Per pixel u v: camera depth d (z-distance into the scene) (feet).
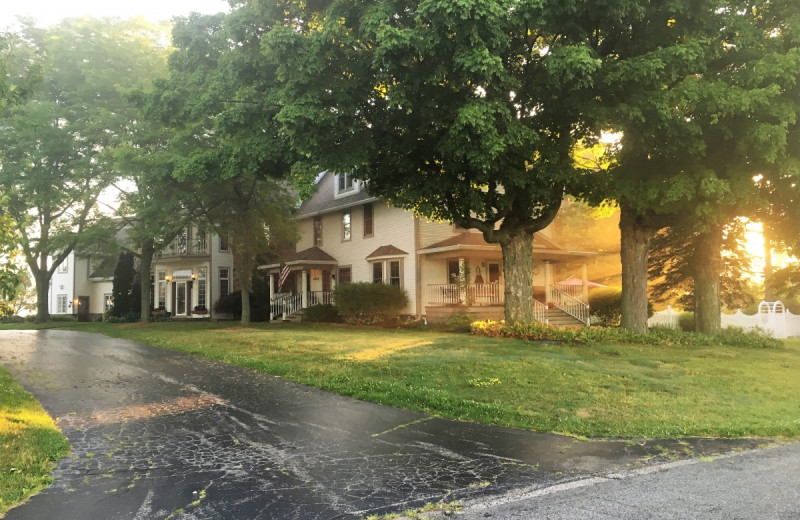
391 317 79.46
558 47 37.32
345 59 38.19
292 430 23.17
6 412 24.13
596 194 47.67
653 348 47.14
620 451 20.45
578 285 87.04
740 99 38.01
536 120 44.73
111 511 14.62
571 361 37.88
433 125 41.96
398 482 17.02
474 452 20.25
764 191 48.57
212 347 49.37
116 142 80.64
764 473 17.88
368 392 29.76
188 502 15.31
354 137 41.86
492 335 53.83
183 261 114.01
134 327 80.12
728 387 32.63
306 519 14.17
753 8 44.32
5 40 49.14
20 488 15.93
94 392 30.58
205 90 50.06
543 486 16.61
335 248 97.30
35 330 84.43
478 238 81.25
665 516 14.15
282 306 94.89
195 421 24.54
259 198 78.74
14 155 80.12
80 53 84.84
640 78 37.93
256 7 41.88
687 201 45.09
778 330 73.15
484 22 31.89
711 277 57.36
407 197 46.60
